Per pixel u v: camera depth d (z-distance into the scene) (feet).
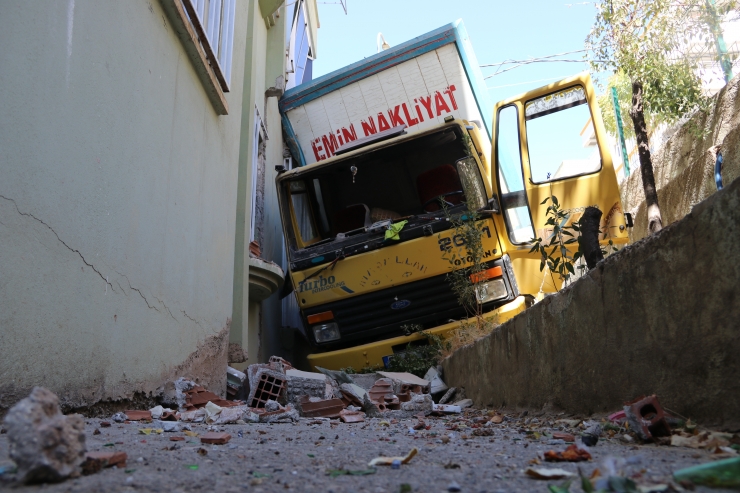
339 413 15.20
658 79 28.45
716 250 7.57
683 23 29.14
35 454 5.14
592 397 10.63
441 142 27.40
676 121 31.89
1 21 8.30
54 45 9.71
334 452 7.73
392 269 25.91
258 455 7.32
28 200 9.00
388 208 30.86
